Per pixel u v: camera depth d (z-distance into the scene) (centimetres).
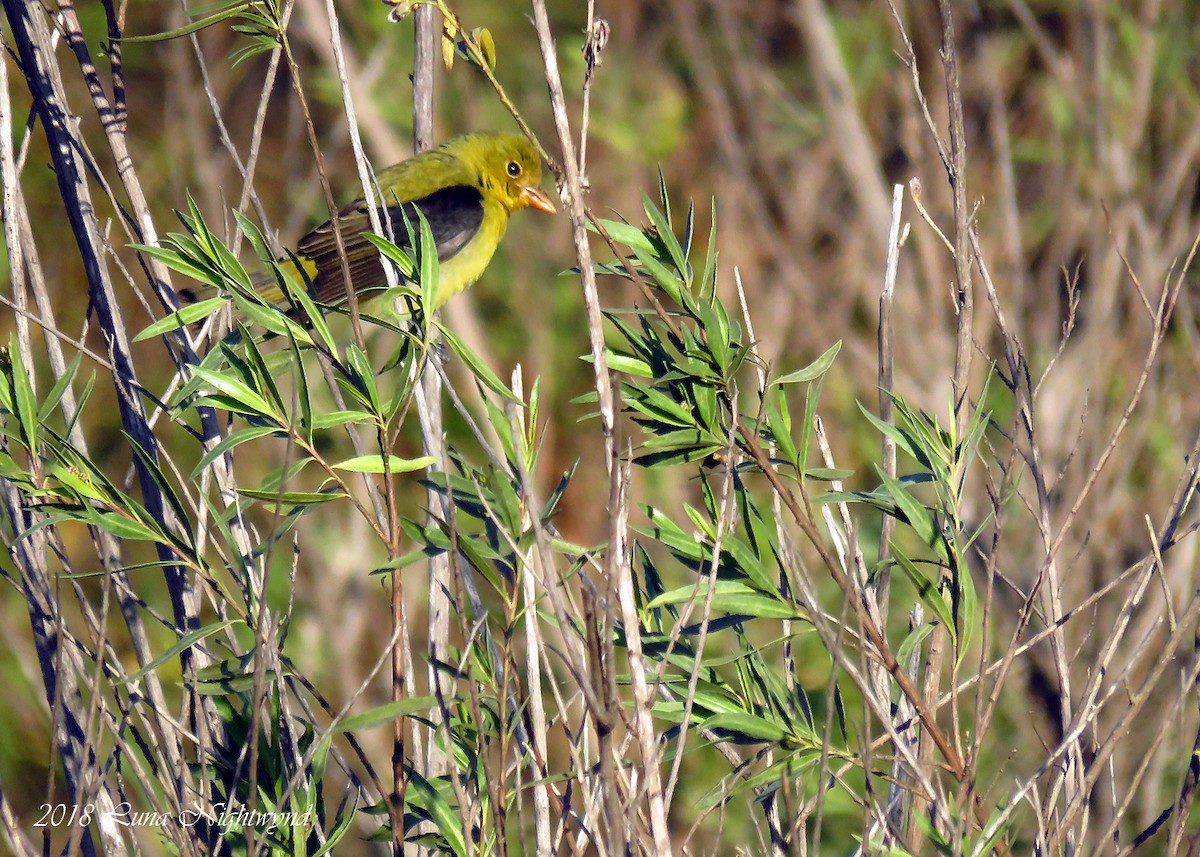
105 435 1372
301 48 1702
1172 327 1136
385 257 572
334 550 1196
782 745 529
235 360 520
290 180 1589
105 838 580
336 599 1166
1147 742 838
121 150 683
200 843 539
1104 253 1180
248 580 539
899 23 608
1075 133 1345
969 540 527
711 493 540
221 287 540
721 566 527
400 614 520
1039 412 1077
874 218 1455
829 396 1448
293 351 489
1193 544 877
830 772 529
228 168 1577
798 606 518
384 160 1575
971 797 507
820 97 1577
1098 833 779
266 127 1669
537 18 484
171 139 1484
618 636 543
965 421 559
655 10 1812
